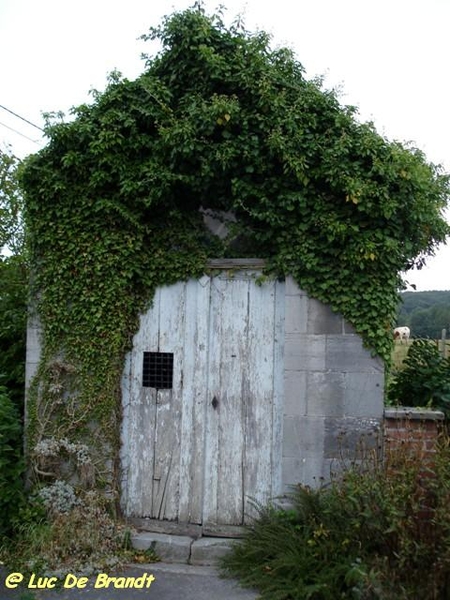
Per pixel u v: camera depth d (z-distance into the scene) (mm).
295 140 4273
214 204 4777
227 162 4387
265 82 4348
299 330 4426
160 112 4586
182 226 4773
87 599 3678
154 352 4797
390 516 3275
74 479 4672
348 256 4266
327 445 4328
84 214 4707
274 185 4402
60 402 4734
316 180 4348
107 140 4535
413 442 4062
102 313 4711
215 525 4574
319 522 3883
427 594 3098
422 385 5184
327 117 4414
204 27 4551
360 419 4285
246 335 4648
